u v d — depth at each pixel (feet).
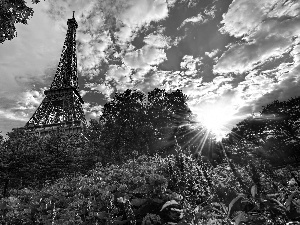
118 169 33.71
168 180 19.76
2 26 23.47
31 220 22.52
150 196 19.69
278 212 11.64
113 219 18.31
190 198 14.15
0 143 111.65
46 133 196.03
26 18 24.47
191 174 15.20
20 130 130.31
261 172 14.79
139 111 150.51
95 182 29.19
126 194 21.25
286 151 84.23
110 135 140.77
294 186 13.02
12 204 25.05
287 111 170.09
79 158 120.88
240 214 11.41
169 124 139.33
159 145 119.03
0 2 22.38
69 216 20.22
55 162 115.85
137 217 18.58
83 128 188.65
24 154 110.52
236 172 13.52
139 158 37.29
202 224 12.63
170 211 17.47
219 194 16.19
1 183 99.66
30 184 101.24
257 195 12.45
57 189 29.22
